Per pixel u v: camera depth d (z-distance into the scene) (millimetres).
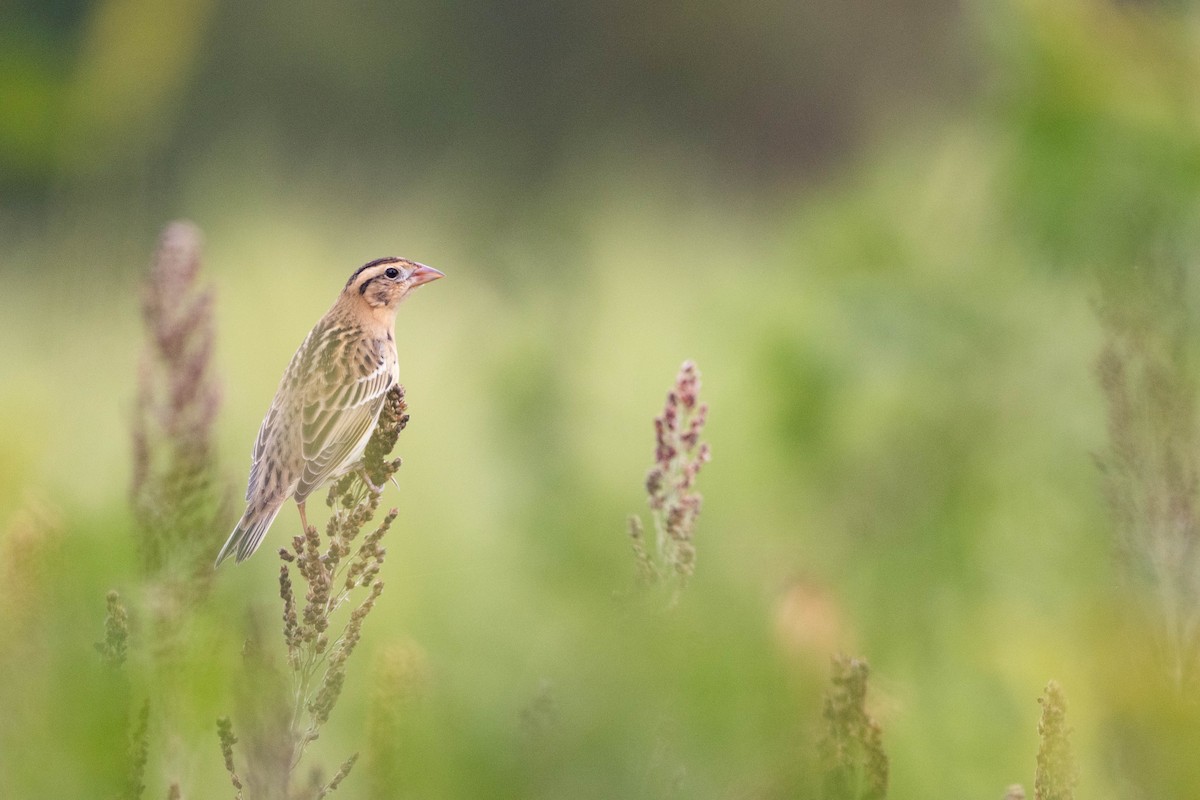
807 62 58438
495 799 5793
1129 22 13547
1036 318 13039
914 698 8523
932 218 14977
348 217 28000
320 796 5715
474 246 18266
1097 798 6406
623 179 27938
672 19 54875
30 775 5055
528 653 6555
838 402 13086
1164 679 6180
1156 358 7789
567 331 14312
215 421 6184
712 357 14367
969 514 11680
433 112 50906
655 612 5691
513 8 52594
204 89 43250
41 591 5816
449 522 11781
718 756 5332
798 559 6836
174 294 6598
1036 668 8977
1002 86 13953
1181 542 7004
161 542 5785
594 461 12180
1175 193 13016
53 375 12891
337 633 8609
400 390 6176
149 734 5504
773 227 27375
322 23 47750
